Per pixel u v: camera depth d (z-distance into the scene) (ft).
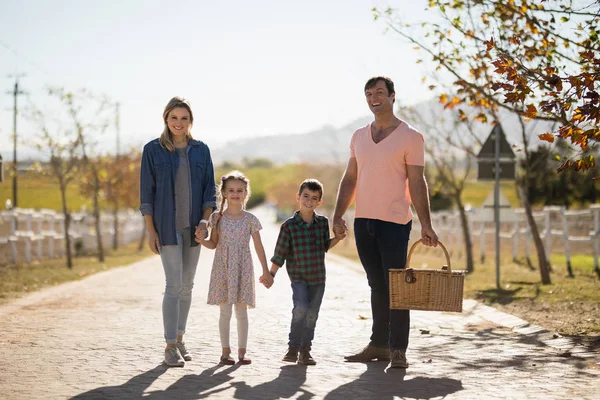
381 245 26.84
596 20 33.22
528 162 57.26
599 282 54.85
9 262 89.25
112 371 25.02
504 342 31.22
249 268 26.66
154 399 20.90
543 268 55.42
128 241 175.32
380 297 27.25
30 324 37.06
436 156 78.33
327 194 236.22
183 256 27.35
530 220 55.98
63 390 22.06
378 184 26.89
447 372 24.88
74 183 107.24
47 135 96.84
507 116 56.08
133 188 154.71
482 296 48.11
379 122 27.40
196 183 27.02
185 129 26.91
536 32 39.06
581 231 96.12
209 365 26.18
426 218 26.45
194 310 42.93
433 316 39.81
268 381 23.43
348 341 31.86
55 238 107.24
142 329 35.29
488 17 42.75
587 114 27.37
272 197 514.68
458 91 44.34
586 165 27.66
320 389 22.27
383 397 21.22
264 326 36.47
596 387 22.44
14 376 24.16
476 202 218.79
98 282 64.18
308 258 26.89
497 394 21.56
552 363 26.35
